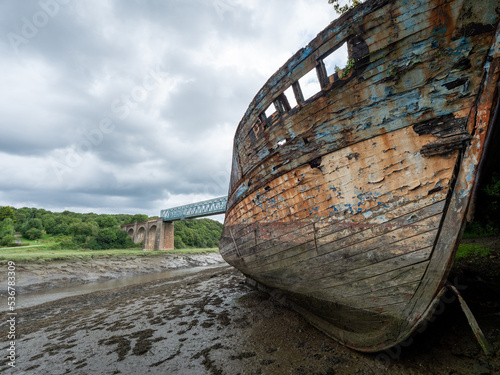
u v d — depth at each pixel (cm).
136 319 750
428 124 325
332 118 397
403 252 346
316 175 431
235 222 757
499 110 301
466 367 331
